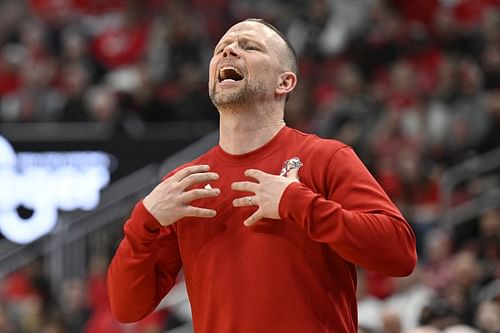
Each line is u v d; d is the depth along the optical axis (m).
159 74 39.03
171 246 10.48
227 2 43.97
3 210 32.00
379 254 9.27
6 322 28.70
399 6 41.34
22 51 42.81
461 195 32.78
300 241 9.65
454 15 43.03
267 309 9.58
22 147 32.28
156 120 35.53
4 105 38.59
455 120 35.12
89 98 37.12
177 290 29.03
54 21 43.78
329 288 9.73
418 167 32.41
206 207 10.06
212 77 10.30
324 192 9.80
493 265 28.11
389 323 22.06
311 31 40.91
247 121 10.20
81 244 31.81
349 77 36.62
